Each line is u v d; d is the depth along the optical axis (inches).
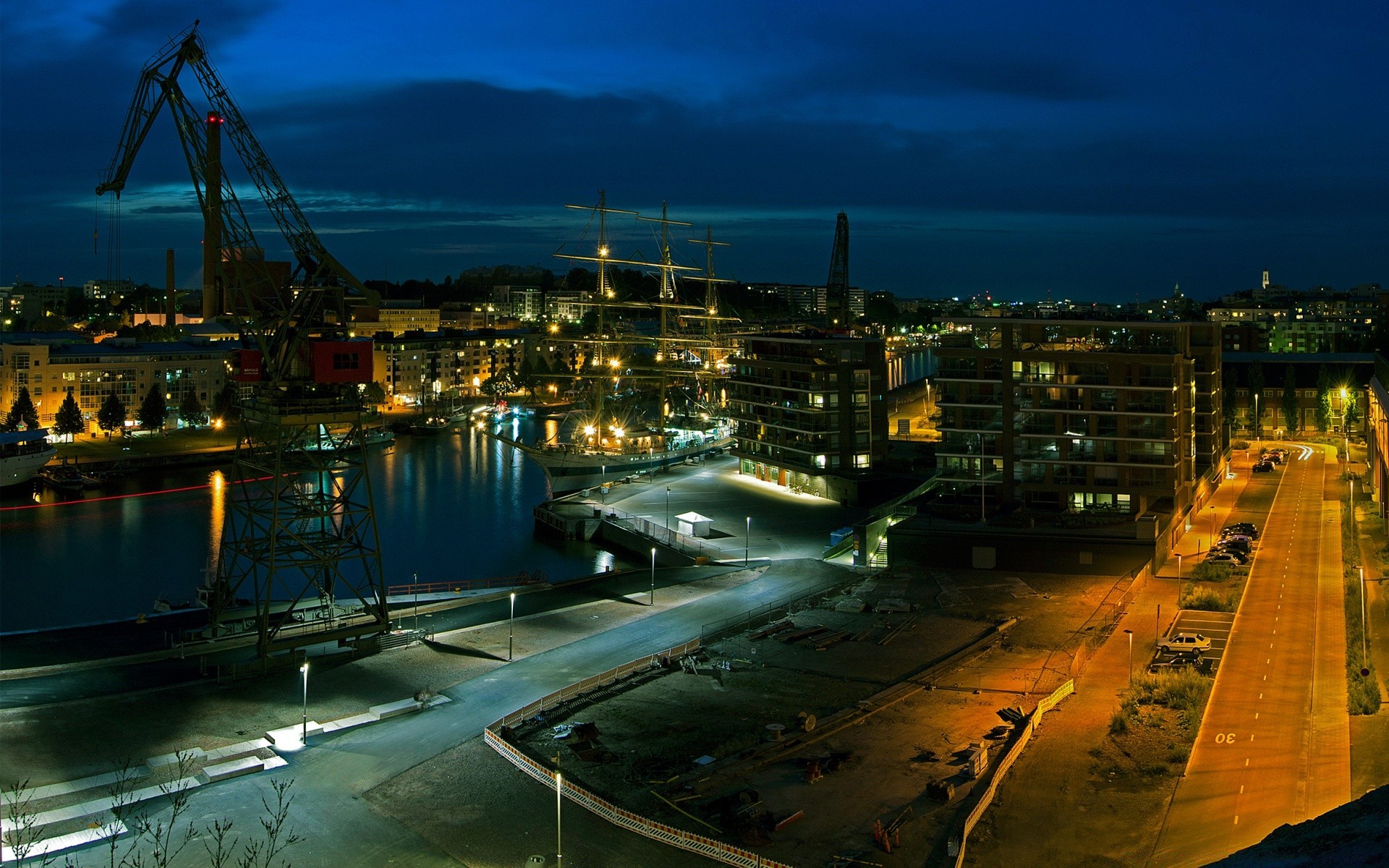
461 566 6619.1
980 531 5280.5
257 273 4291.3
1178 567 5270.7
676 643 4202.8
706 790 2783.0
